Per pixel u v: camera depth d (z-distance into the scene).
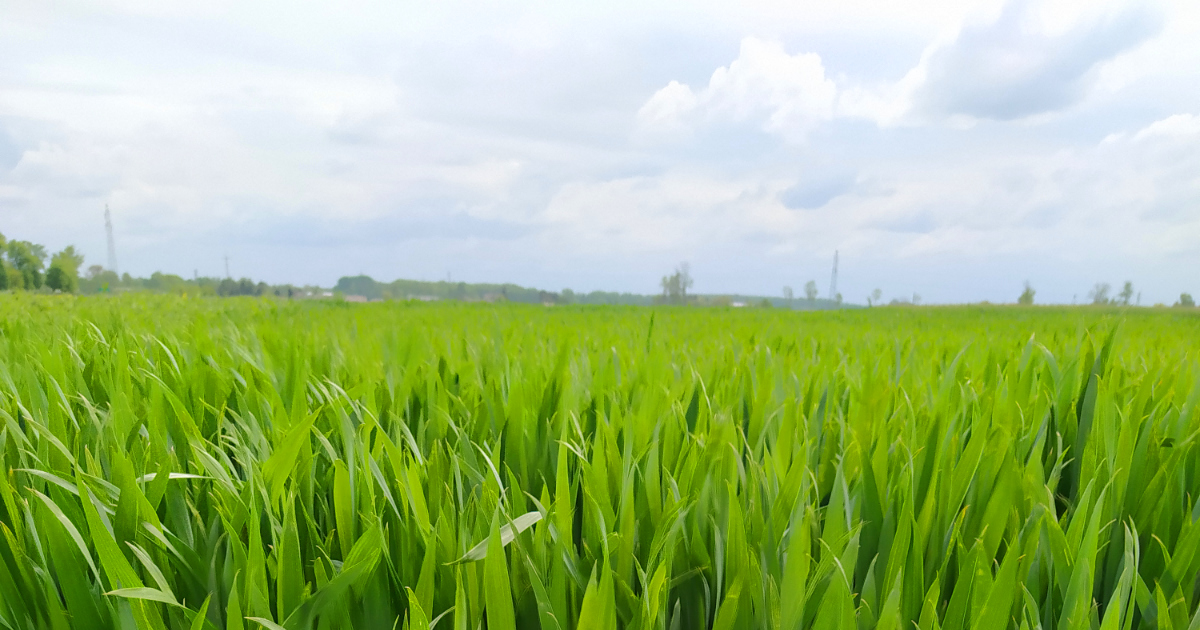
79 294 9.30
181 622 0.81
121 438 1.23
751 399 1.81
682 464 1.25
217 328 3.40
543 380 1.91
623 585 0.79
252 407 1.59
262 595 0.76
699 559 0.90
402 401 1.66
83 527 0.90
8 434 1.27
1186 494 1.30
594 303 17.98
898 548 0.82
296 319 6.17
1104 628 0.69
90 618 0.76
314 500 1.18
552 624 0.73
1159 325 7.89
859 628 0.79
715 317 9.91
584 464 1.07
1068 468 1.52
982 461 1.10
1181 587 0.93
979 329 5.53
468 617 0.82
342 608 0.78
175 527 0.98
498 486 1.05
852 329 6.11
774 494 1.06
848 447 1.21
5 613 0.78
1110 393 1.37
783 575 0.80
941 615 0.91
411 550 0.92
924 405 1.63
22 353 2.26
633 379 2.07
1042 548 0.93
